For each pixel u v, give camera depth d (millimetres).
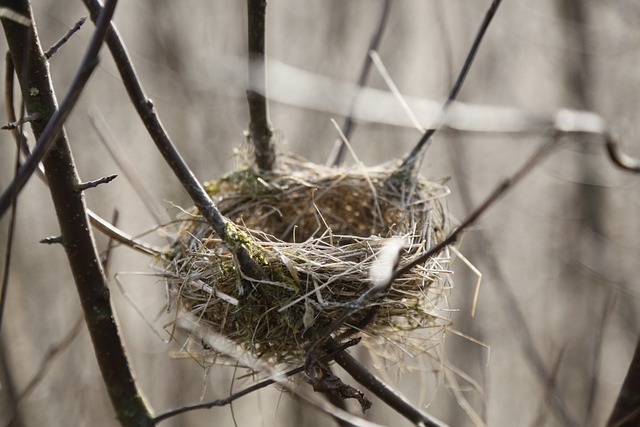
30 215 8148
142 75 8125
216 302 2844
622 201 8750
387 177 3688
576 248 8430
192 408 2742
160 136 2689
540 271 9336
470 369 7594
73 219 2695
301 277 2795
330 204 3832
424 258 2207
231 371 7516
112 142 3686
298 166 4000
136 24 8172
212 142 7816
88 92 8266
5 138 7457
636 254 8406
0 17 2396
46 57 2498
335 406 3422
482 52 8930
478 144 9383
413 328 2990
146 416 2844
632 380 3131
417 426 2852
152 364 7758
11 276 7379
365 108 3840
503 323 8719
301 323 2746
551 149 3596
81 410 7332
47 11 8047
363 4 8758
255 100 3482
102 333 2809
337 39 8672
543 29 9062
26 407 7238
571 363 8570
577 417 8281
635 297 8344
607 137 3752
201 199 2705
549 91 9156
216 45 8000
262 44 3326
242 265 2715
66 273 8195
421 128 3639
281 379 2643
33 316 7867
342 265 2807
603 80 8742
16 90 7414
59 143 2613
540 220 9375
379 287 2291
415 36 8812
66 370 7660
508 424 8930
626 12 8547
